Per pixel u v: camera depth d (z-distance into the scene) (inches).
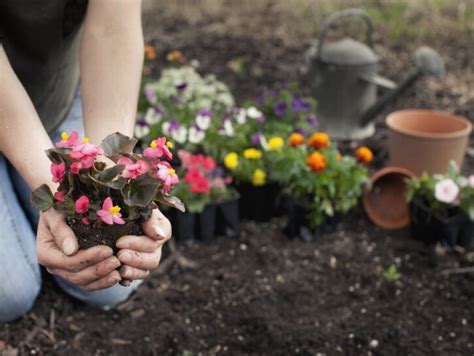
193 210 57.5
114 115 41.9
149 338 50.4
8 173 49.7
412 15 110.1
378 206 63.1
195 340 50.5
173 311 52.7
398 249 59.3
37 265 48.3
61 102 49.0
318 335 50.8
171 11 113.4
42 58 45.2
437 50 98.0
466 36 102.7
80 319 51.5
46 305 52.2
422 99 84.7
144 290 54.2
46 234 37.7
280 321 51.9
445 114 66.2
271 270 56.7
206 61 93.6
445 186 57.2
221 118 66.9
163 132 63.1
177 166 62.7
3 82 39.6
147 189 34.8
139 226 37.5
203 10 114.3
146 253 37.4
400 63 94.1
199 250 58.8
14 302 47.2
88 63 42.3
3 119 39.4
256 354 49.7
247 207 62.4
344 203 59.4
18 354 48.8
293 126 68.4
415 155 63.1
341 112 74.9
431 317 52.6
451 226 58.1
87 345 49.7
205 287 54.9
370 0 116.6
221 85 70.1
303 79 88.7
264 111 69.6
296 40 101.7
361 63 72.8
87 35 42.6
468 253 58.7
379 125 79.4
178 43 99.2
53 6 43.1
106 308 52.4
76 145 35.1
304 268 57.0
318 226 60.1
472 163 70.6
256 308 53.1
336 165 59.0
